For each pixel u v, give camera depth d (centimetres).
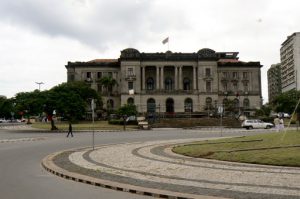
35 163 2409
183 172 1938
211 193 1401
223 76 15500
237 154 2566
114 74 15325
